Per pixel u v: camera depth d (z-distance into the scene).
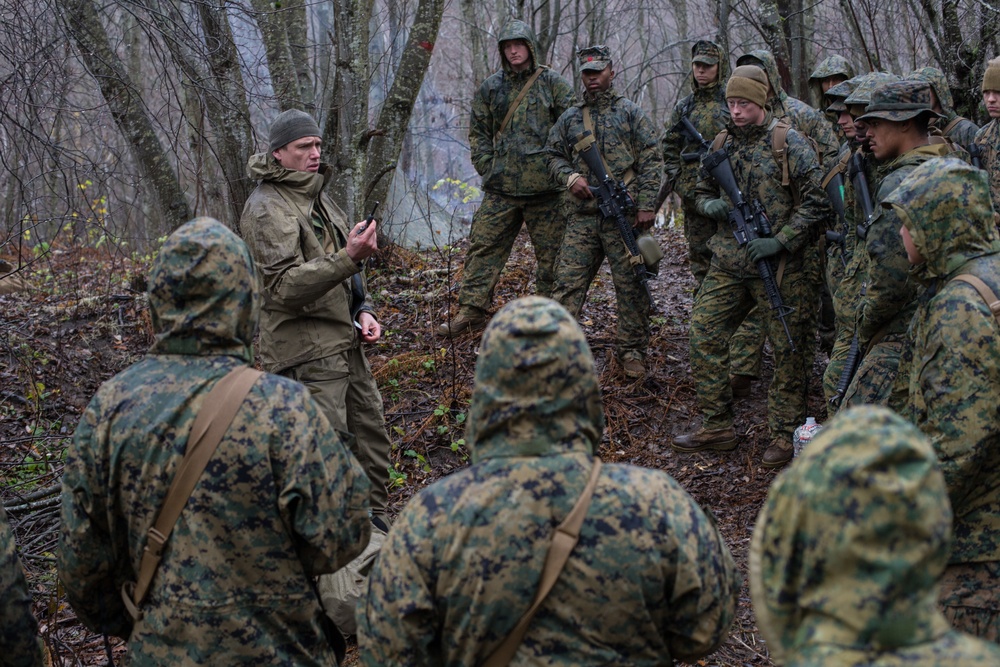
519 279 8.07
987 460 2.62
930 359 2.65
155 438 2.29
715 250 5.37
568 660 1.83
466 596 1.85
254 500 2.29
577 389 1.89
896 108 3.64
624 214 6.04
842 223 4.93
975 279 2.61
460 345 6.68
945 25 7.43
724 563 1.96
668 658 1.95
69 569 2.41
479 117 6.81
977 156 5.07
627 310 6.15
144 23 6.14
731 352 5.72
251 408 2.30
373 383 4.30
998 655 1.31
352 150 7.58
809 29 11.05
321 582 3.43
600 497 1.85
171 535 2.30
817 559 1.37
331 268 3.74
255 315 2.44
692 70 6.29
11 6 5.66
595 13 14.50
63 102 5.95
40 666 2.54
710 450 5.44
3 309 7.25
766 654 3.57
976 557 2.66
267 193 3.97
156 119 6.59
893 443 1.34
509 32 6.53
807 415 5.42
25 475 5.14
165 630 2.31
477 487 1.87
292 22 7.62
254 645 2.31
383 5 13.67
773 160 5.12
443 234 9.98
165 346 2.39
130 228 9.86
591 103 6.20
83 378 6.29
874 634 1.32
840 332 4.54
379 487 4.30
